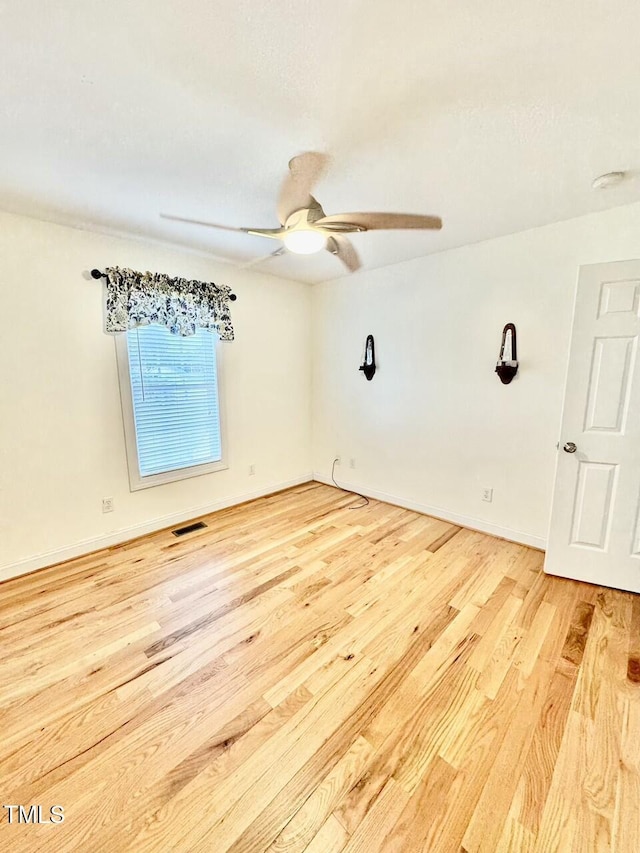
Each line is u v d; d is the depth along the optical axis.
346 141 1.57
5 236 2.20
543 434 2.63
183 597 2.17
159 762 1.26
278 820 1.09
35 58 1.13
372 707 1.46
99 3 0.97
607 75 1.21
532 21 1.02
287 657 1.71
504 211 2.26
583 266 2.11
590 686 1.54
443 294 3.03
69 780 1.20
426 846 1.03
